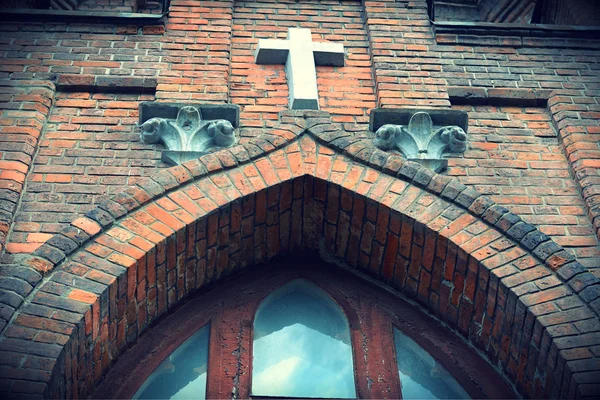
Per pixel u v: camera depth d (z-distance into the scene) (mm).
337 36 7391
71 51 6828
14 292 4801
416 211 5578
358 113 6609
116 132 6227
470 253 5332
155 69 6754
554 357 4863
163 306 5613
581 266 5211
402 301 5918
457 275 5516
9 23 7000
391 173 5812
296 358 5500
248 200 5668
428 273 5695
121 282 5078
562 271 5184
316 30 7441
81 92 6555
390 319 5781
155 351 5445
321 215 5973
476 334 5578
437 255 5566
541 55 7227
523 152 6340
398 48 7152
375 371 5414
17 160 5777
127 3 9266
